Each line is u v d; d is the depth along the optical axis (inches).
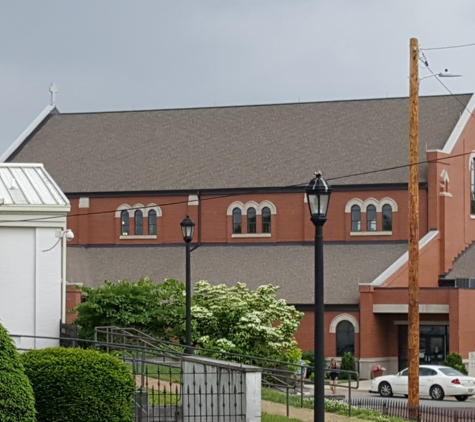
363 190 2913.4
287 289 2755.9
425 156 2928.2
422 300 2615.7
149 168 3139.8
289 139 3127.5
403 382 2103.8
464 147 2972.4
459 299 2573.8
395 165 2933.1
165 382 1428.4
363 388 2342.5
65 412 927.0
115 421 942.4
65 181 3149.6
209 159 3127.5
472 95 3075.8
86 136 3294.8
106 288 2006.6
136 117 3329.2
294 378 1465.3
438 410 1569.9
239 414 1033.5
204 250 3004.4
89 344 1785.2
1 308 1599.4
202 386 1120.2
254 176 3034.0
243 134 3186.5
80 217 3107.8
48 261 1617.9
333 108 3191.4
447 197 2866.6
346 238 2913.4
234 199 3014.3
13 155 3250.5
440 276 2844.5
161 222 3058.6
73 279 2920.8
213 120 3260.3
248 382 1027.9
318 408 921.5
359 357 2640.3
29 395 839.7
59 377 931.3
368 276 2755.9
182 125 3267.7
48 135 3319.4
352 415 1360.7
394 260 2807.6
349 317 2667.3
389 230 2886.3
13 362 841.5
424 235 2851.9
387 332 2687.0
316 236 936.3
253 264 2901.1
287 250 2938.0
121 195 3085.6
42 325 1604.3
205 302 2068.2
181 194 3051.2
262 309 2058.3
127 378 958.4
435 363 2645.2
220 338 1968.5
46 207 1608.0
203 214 3034.0
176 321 1980.8
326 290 2728.8
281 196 2982.3
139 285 2030.0
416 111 1609.3
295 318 2108.8
